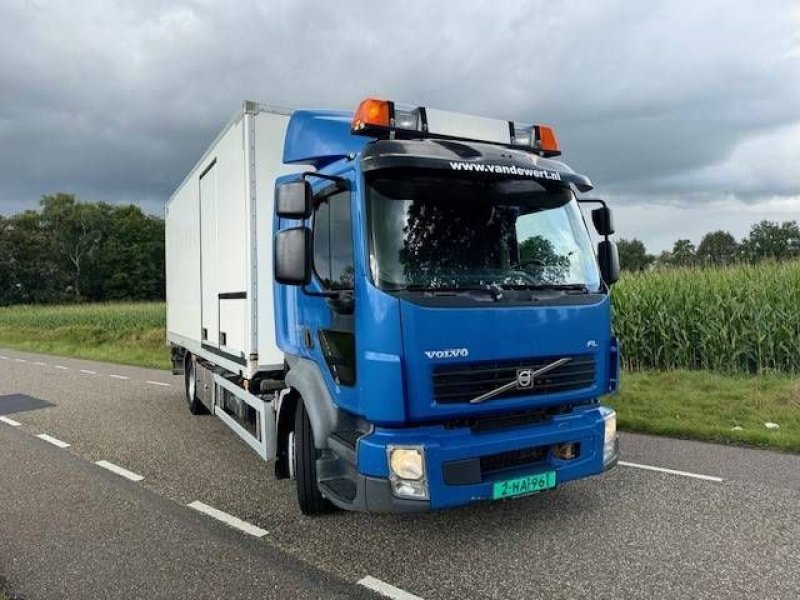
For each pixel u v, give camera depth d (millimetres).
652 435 7613
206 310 7812
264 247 5902
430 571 3977
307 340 4918
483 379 3934
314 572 4012
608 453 4469
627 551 4203
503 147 4777
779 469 6059
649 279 13016
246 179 5840
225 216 6676
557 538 4453
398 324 3760
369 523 4844
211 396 8102
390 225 4008
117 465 6715
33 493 5789
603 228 4902
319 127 5004
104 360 19641
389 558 4191
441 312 3801
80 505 5426
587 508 5051
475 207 4250
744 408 8438
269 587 3824
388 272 3912
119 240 87688
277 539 4574
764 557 4066
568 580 3795
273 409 5430
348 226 4219
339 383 4312
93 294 88188
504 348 3971
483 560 4117
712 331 11453
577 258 4574
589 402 4590
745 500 5176
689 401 9016
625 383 10508
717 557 4078
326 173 4664
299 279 4176
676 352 12031
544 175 4500
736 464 6254
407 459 3760
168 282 11273
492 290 4031
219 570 4078
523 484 4008
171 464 6727
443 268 4055
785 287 11273
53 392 12305
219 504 5395
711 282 12180
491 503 5199
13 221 85188
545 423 4246
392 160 3996
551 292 4277
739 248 15156
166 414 9711
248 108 5824
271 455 5395
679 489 5492
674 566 3957
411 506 3725
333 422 4453
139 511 5250
